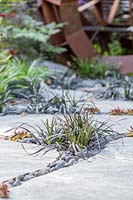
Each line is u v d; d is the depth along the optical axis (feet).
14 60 22.04
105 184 8.53
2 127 13.33
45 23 31.17
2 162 9.89
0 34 23.72
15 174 9.04
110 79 25.45
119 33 35.68
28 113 15.69
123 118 14.40
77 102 17.02
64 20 29.19
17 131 12.59
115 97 19.24
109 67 27.76
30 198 7.90
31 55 29.55
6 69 19.35
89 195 8.00
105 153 10.58
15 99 18.12
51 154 10.49
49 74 23.84
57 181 8.71
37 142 11.50
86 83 24.85
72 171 9.30
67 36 29.53
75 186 8.43
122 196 7.95
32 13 32.63
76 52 29.58
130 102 18.21
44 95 18.75
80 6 35.76
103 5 36.14
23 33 28.27
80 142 10.87
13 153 10.62
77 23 29.55
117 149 10.88
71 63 30.12
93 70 27.61
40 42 29.89
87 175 9.04
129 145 11.19
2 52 23.59
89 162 9.91
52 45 30.42
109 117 14.60
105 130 11.95
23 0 30.55
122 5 35.88
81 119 11.90
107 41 35.96
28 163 9.80
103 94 19.81
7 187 8.32
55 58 30.94
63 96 16.97
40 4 30.25
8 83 17.98
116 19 35.99
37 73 22.30
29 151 10.77
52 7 30.22
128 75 27.68
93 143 11.02
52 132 11.68
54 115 14.53
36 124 13.56
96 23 35.06
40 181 8.72
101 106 16.94
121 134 12.21
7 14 29.01
